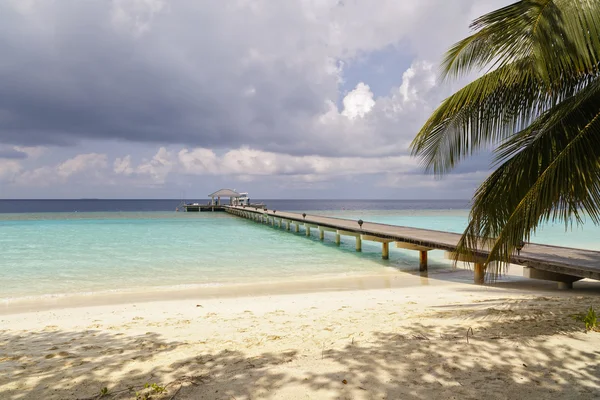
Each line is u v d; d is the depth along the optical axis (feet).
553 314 17.54
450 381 10.02
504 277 35.81
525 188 13.04
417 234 46.70
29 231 84.84
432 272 40.11
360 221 57.26
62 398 9.63
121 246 60.75
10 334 17.70
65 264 44.52
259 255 52.26
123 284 34.12
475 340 13.41
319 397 9.21
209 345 14.38
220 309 23.79
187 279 36.55
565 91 13.97
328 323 17.80
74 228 93.15
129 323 19.80
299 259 49.03
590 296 24.90
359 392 9.45
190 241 68.59
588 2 10.30
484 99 15.17
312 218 83.92
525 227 12.44
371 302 24.93
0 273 39.14
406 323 16.70
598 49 10.41
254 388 9.78
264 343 14.30
